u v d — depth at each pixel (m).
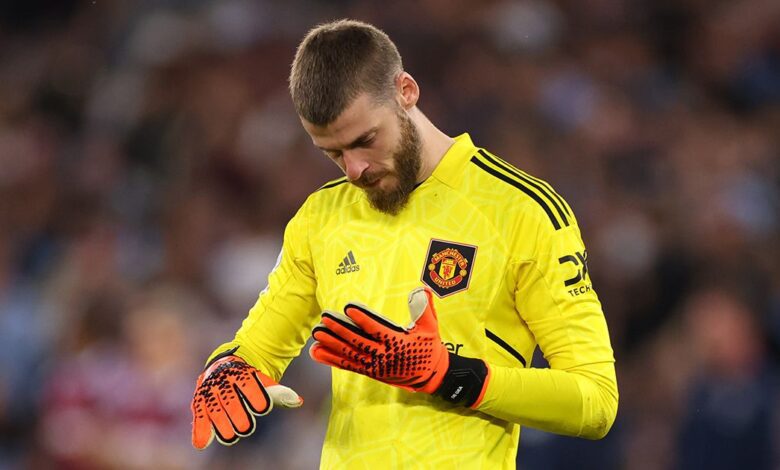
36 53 45.09
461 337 10.70
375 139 10.51
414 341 10.10
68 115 41.97
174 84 40.84
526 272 10.72
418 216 10.90
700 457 24.11
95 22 45.47
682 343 26.66
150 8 43.97
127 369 25.73
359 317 10.02
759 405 23.84
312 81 10.45
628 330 29.20
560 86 38.62
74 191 37.31
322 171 35.62
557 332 10.72
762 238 31.31
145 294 28.02
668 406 26.08
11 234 35.22
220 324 29.09
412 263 10.81
